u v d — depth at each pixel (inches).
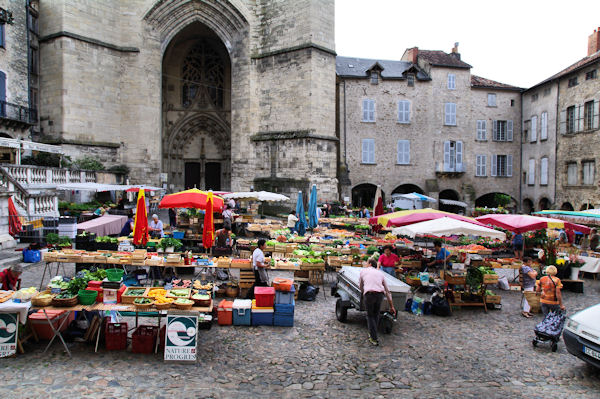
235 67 1168.2
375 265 465.1
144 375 247.6
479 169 1446.9
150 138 1117.1
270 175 1112.8
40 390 224.5
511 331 354.9
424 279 456.1
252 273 411.5
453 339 331.3
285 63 1089.4
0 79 910.4
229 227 677.9
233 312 340.8
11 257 498.3
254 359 278.5
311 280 461.7
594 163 1126.4
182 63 1364.4
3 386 227.0
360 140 1362.0
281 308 343.3
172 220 807.7
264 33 1130.7
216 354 283.3
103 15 1069.1
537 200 1382.9
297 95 1069.1
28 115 981.2
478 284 414.3
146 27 1106.1
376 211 771.4
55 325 290.8
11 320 265.6
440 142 1403.8
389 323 336.2
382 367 274.1
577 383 260.1
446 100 1409.9
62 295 282.4
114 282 282.2
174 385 237.1
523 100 1469.0
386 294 322.0
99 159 1059.9
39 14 1026.1
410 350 304.7
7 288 320.8
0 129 895.7
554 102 1295.5
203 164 1376.7
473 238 784.9
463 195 1416.1
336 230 759.7
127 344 289.1
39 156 894.4
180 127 1359.5
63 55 994.7
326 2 1080.8
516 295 478.6
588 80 1148.5
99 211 791.1
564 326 319.0
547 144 1330.0
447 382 255.8
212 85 1376.7
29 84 991.6
